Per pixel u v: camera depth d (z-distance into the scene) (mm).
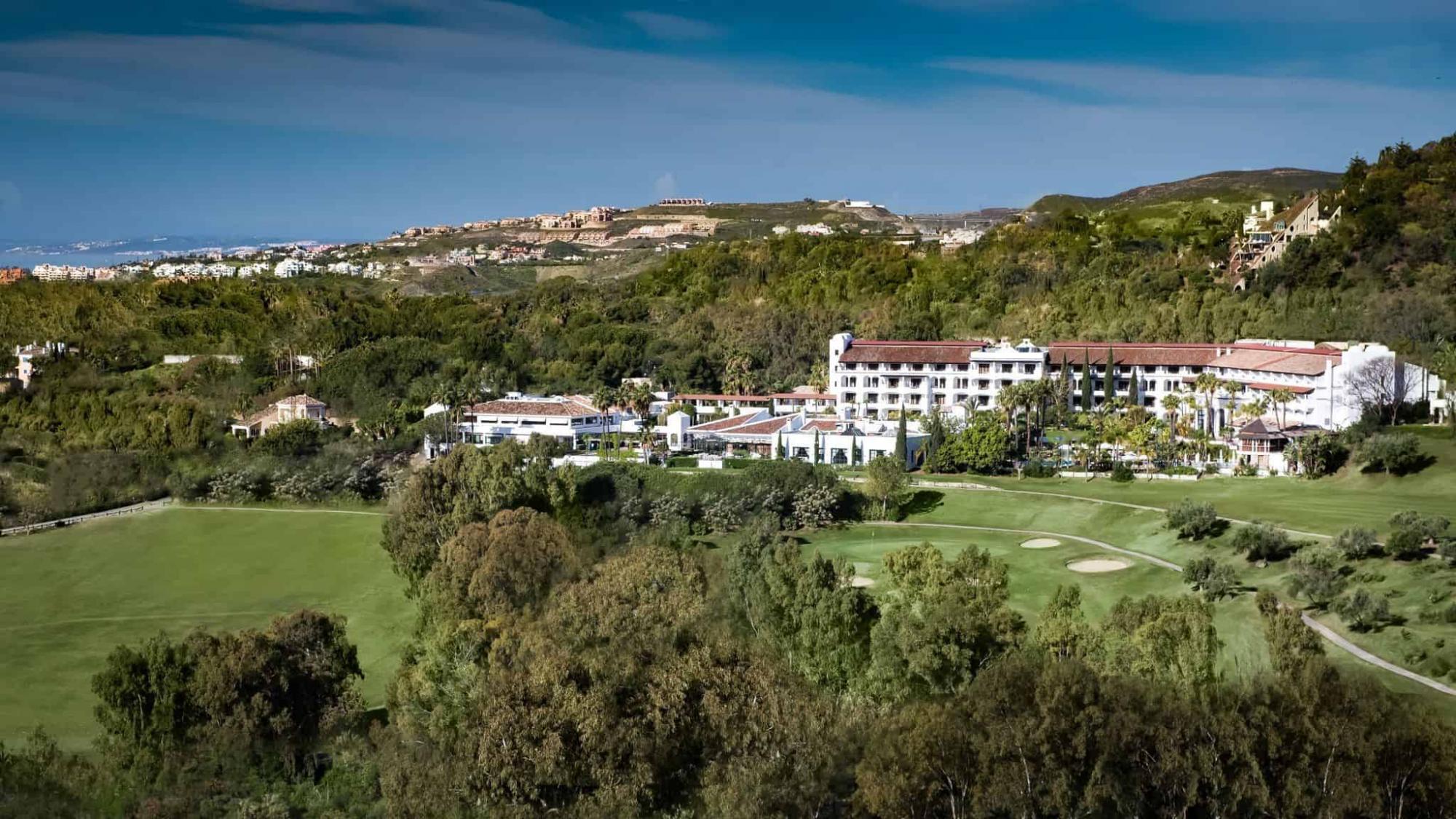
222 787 75500
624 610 87562
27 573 136750
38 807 70938
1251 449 154625
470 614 101562
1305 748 58281
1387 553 102312
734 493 144875
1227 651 84750
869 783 61219
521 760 68000
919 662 74375
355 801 73562
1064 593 83562
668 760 70438
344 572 134875
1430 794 56219
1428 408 162750
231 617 121250
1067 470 160125
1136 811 59500
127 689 79000
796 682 75938
